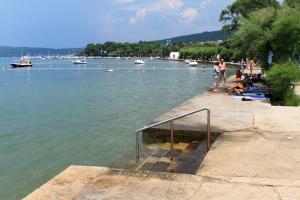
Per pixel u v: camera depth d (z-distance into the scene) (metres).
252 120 14.23
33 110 27.36
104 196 6.44
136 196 6.43
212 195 6.45
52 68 116.06
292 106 18.66
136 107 27.69
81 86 50.00
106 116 23.52
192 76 66.44
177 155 11.44
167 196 6.41
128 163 12.14
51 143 16.52
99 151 14.46
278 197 6.32
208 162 8.70
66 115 24.47
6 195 10.62
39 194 6.53
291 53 24.81
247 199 6.25
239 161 8.75
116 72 86.81
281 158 8.95
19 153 15.02
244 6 64.56
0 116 24.59
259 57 27.47
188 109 17.39
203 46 167.75
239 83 24.47
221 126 13.21
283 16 24.97
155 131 13.54
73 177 7.36
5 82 60.03
